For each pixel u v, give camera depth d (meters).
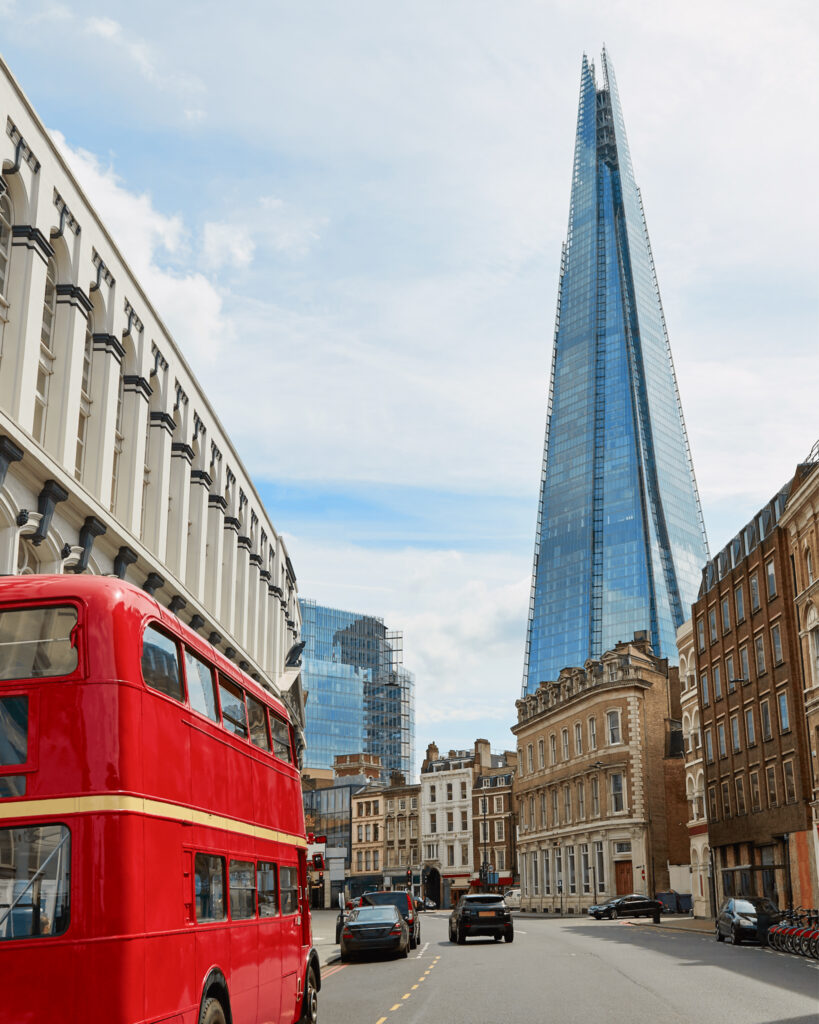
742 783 55.50
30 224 21.16
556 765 88.69
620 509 190.12
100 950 7.36
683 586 187.12
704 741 62.16
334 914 96.00
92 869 7.50
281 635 52.53
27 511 19.92
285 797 14.82
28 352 20.89
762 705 52.75
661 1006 17.97
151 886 8.01
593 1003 18.61
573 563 193.00
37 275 21.31
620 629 182.25
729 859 58.09
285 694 50.62
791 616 48.66
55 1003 7.26
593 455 196.88
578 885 81.62
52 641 8.12
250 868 11.99
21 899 7.45
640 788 75.81
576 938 41.78
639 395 198.50
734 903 37.06
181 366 31.67
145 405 28.16
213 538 36.59
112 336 25.55
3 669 8.02
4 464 18.81
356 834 127.50
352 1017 17.50
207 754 10.26
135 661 8.27
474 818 113.81
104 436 24.98
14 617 8.19
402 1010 18.38
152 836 8.14
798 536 47.28
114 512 26.88
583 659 184.88
